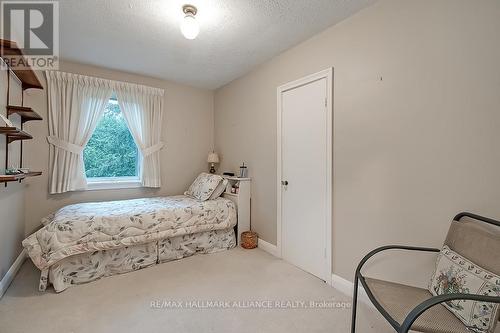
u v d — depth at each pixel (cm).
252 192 324
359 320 170
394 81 174
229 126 372
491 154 133
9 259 214
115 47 259
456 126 145
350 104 204
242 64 305
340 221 213
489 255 116
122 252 239
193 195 342
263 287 214
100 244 222
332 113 218
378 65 184
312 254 240
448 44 148
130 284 217
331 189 219
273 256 285
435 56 154
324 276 226
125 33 230
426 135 158
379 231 184
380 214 184
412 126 165
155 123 353
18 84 237
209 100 410
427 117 158
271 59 289
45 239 201
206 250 293
